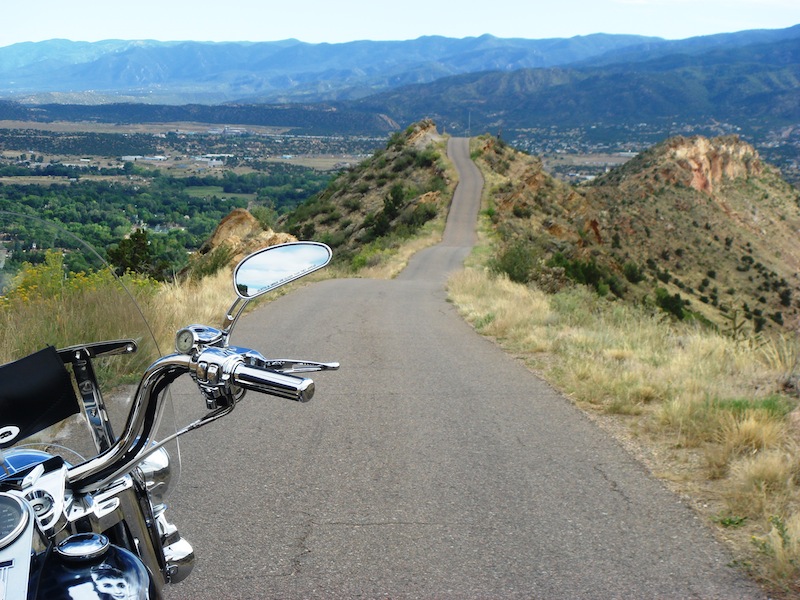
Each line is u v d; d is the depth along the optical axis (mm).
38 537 1956
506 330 13266
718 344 10148
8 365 2340
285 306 17000
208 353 2182
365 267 42906
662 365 9359
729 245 197875
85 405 2594
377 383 8984
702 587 4035
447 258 47500
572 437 6789
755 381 8398
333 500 5230
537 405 7969
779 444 6000
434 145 121250
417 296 21781
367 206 93562
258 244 26234
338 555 4391
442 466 5973
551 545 4551
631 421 7281
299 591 3965
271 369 2258
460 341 12516
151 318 4809
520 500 5270
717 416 6688
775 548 4223
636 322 13195
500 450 6395
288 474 5730
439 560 4344
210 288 16516
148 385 2277
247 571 4172
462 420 7340
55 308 2586
